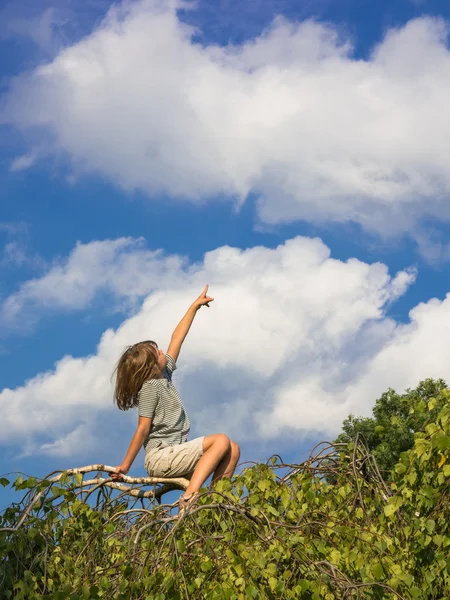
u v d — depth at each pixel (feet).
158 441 18.10
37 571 14.69
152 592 13.48
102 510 16.80
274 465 17.87
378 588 13.46
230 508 14.38
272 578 13.07
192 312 21.36
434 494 14.39
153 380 18.42
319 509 16.37
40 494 15.23
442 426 14.35
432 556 14.32
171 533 14.06
